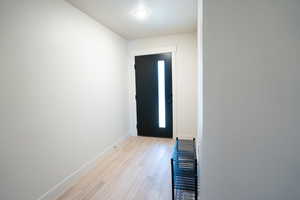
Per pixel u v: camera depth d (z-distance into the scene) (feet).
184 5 6.32
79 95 6.30
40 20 4.66
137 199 4.90
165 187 5.46
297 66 2.55
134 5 6.20
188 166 5.15
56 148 5.22
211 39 2.80
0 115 3.70
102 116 7.86
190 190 4.70
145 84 10.85
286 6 2.51
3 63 3.76
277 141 2.71
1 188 3.73
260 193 2.86
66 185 5.54
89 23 6.94
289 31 2.53
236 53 2.73
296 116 2.62
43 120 4.77
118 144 9.51
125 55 10.52
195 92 9.89
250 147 2.83
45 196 4.79
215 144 2.97
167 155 8.04
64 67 5.56
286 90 2.61
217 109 2.90
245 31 2.66
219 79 2.83
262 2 2.57
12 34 3.93
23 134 4.20
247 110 2.78
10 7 3.88
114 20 7.53
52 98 5.08
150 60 10.56
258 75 2.68
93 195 5.13
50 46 5.00
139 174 6.31
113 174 6.34
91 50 7.05
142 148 9.00
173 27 8.71
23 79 4.20
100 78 7.72
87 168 6.63
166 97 10.53
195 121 10.09
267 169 2.79
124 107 10.42
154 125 10.98
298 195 2.70
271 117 2.71
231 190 2.98
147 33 9.58
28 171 4.33
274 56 2.61
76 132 6.12
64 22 5.57
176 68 10.09
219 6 2.72
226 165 2.96
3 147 3.76
